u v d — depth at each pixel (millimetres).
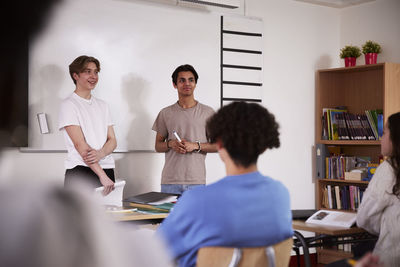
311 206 5504
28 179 315
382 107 5215
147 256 349
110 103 4230
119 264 323
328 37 5668
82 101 3451
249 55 5066
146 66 4430
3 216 294
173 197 2758
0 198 298
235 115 1422
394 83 4816
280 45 5320
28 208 301
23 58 3623
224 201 1313
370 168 4957
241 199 1328
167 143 3793
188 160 3729
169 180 3771
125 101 4305
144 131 4402
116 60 4262
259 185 1377
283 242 1441
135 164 4367
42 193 311
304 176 5457
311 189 5508
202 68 4777
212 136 1464
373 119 4984
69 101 3410
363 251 2648
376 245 2426
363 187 5008
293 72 5406
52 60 3896
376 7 5355
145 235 370
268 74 5230
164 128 3893
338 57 5676
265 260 1381
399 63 5117
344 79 5566
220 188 1338
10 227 293
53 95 3900
